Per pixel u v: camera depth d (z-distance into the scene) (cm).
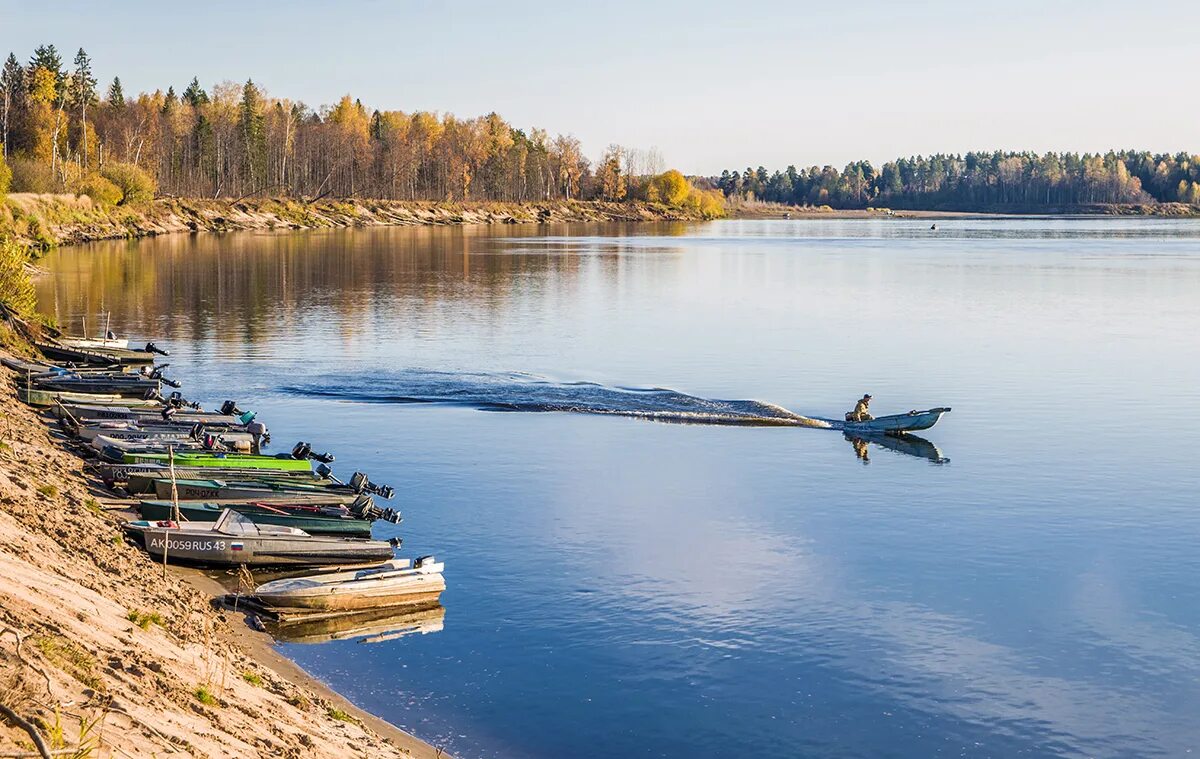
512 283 8088
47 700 975
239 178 17925
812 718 1608
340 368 4338
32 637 1095
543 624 1909
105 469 2402
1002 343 5266
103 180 12975
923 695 1681
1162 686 1720
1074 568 2223
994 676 1744
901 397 3984
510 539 2358
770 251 12744
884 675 1742
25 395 3155
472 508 2581
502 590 2061
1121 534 2436
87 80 17350
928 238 16862
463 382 4072
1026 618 1970
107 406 3136
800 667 1766
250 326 5484
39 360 3872
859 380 4303
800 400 3928
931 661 1792
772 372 4462
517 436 3297
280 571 2077
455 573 2147
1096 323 6000
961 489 2786
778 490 2770
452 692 1645
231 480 2497
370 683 1659
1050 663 1792
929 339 5378
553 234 16800
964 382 4259
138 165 15475
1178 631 1920
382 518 2377
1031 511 2605
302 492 2452
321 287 7444
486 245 12962
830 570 2197
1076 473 2931
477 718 1575
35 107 15050
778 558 2264
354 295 6988
